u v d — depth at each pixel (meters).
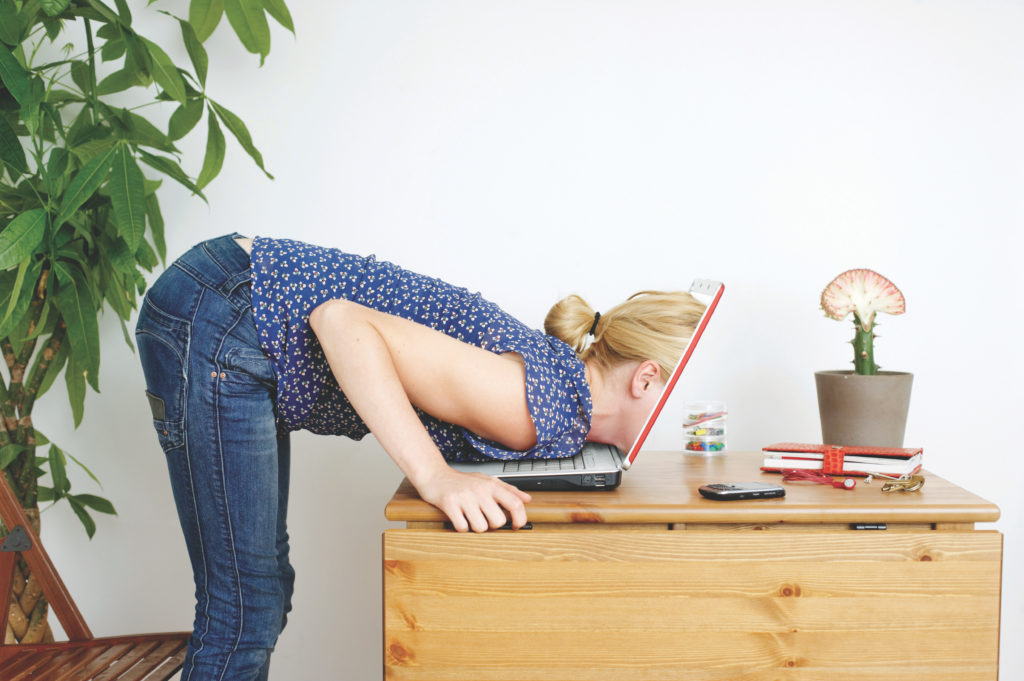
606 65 2.12
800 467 1.53
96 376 1.75
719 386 2.16
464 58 2.13
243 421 1.34
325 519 2.21
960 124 2.10
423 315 1.41
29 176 1.80
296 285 1.38
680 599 1.25
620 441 1.52
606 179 2.13
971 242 2.11
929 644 1.25
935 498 1.32
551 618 1.25
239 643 1.36
